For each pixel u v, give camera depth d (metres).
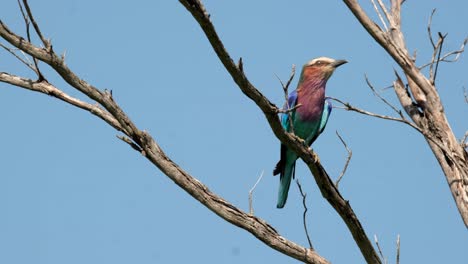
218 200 11.76
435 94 13.99
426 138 13.91
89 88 10.66
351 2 13.78
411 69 13.92
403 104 14.56
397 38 14.18
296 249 11.99
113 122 11.09
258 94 10.43
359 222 12.09
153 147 11.27
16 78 10.95
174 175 11.45
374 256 12.34
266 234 11.91
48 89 10.95
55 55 10.33
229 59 9.84
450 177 13.37
